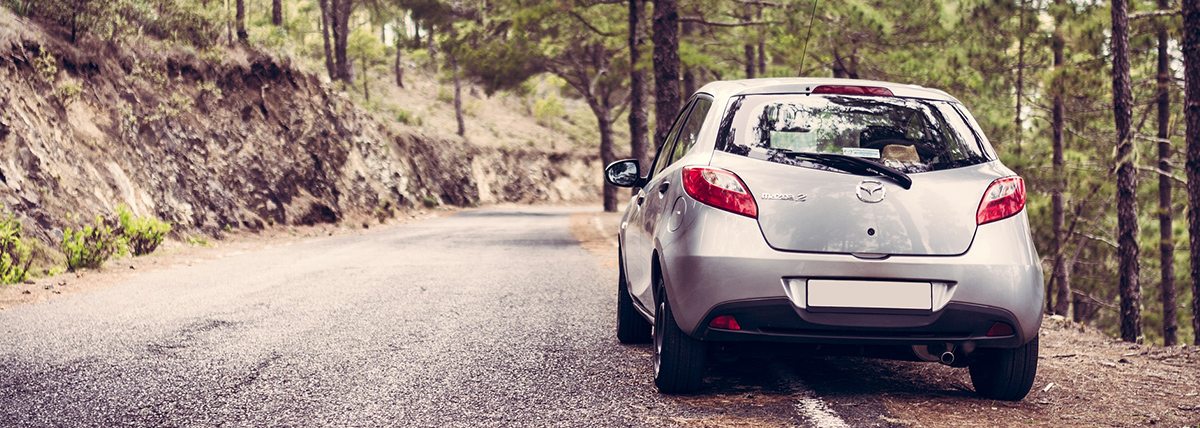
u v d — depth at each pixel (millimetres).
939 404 4090
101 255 11703
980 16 17672
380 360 5176
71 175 14461
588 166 65750
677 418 3801
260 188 21344
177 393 4297
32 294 8578
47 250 11516
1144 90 20312
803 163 3781
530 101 74875
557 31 29828
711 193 3785
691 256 3746
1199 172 11914
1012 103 21234
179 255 13977
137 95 18250
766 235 3670
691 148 4223
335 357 5266
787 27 16672
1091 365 5273
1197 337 12227
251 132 22375
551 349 5562
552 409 3982
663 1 14398
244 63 23344
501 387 4445
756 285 3615
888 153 3885
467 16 33406
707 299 3686
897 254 3635
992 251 3660
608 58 32969
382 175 33406
